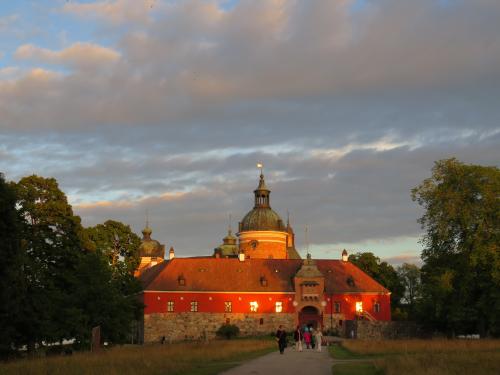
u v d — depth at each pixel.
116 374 27.62
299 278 105.31
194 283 105.00
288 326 104.38
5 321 49.75
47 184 65.50
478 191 72.94
